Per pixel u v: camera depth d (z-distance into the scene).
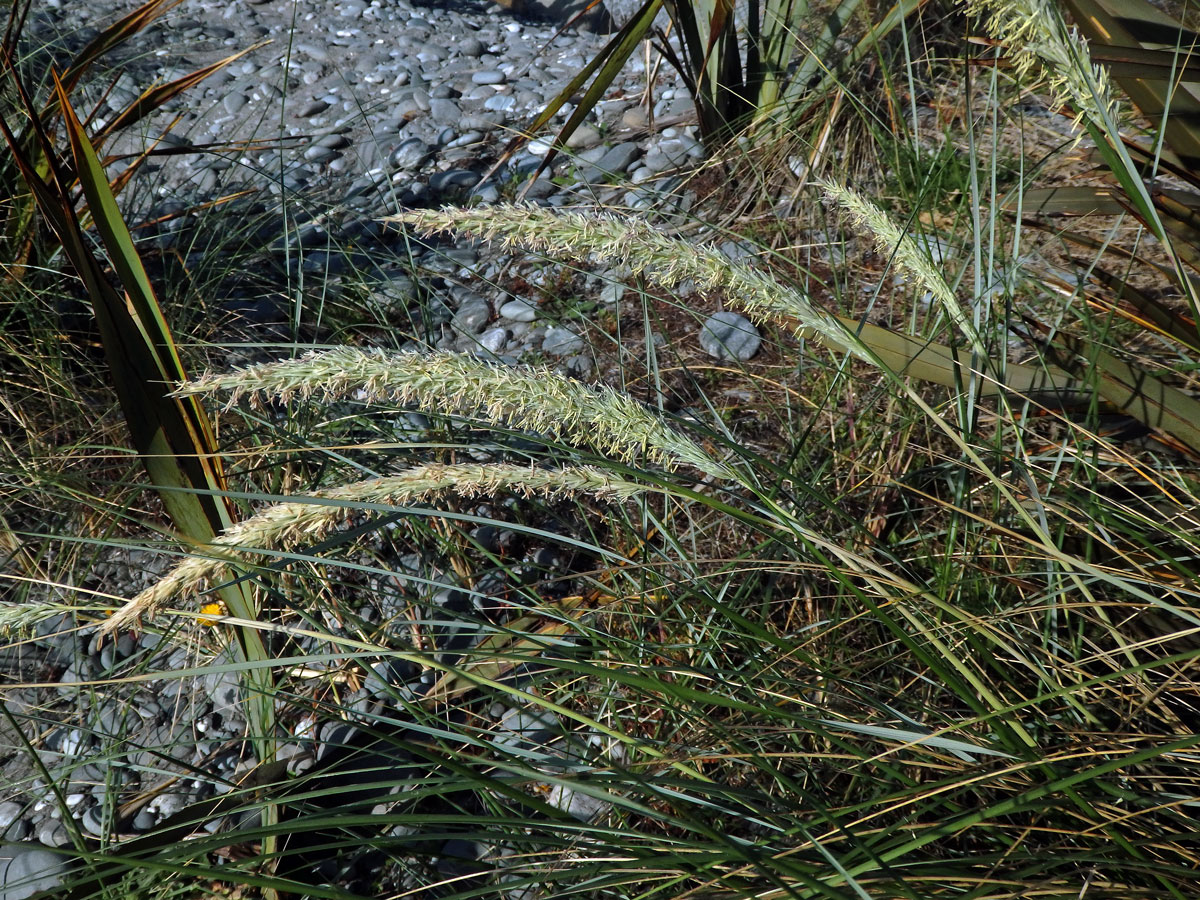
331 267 3.57
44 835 1.95
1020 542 1.84
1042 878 1.33
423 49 5.62
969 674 1.30
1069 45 1.26
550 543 2.44
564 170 4.09
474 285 3.48
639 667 1.52
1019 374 1.88
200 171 4.29
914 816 1.24
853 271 3.09
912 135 3.23
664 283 1.39
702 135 3.82
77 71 2.72
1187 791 1.54
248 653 1.79
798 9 3.71
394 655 1.24
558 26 6.06
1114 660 1.72
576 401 1.28
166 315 2.88
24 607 1.22
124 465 2.58
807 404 2.54
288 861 1.75
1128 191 1.40
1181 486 1.69
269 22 6.11
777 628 2.00
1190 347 1.90
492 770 1.91
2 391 2.63
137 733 2.12
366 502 1.27
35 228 2.83
